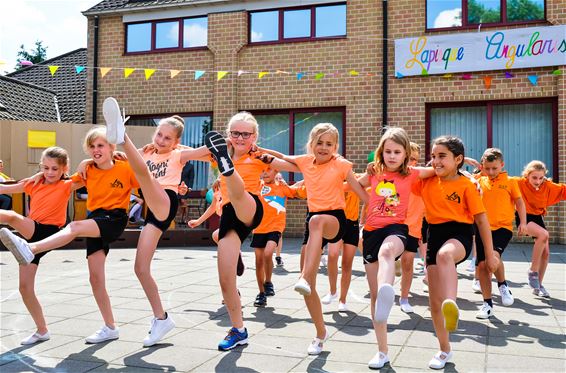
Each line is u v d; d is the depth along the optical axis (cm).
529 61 1138
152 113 1412
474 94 1178
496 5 1185
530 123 1172
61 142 1310
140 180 379
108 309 416
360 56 1254
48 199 430
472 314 505
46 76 1952
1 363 356
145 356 371
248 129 417
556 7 1130
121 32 1447
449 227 381
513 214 571
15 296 589
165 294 597
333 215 416
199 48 1379
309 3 1302
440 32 1209
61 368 345
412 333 436
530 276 596
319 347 378
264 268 591
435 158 383
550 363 355
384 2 1236
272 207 576
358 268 802
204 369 343
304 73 1293
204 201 1345
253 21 1359
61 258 920
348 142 1254
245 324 463
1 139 1290
